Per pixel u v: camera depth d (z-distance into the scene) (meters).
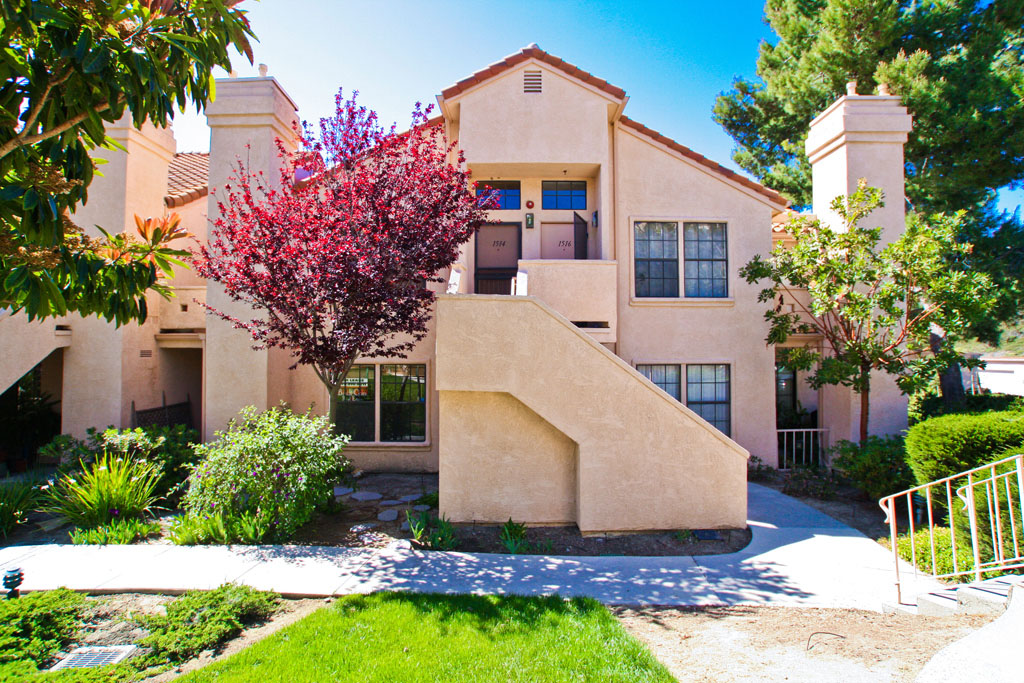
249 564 6.40
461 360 7.60
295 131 11.99
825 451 11.66
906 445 7.41
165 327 12.27
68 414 11.18
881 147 11.16
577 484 7.77
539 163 10.96
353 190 7.91
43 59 3.77
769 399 11.91
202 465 7.74
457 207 8.30
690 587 5.88
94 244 4.67
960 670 3.35
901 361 9.28
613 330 10.12
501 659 4.26
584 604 5.35
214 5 4.34
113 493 7.82
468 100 10.98
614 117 11.71
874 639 4.55
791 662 4.20
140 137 11.84
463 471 7.85
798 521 8.14
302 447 7.64
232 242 8.21
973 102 13.68
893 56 15.47
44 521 8.17
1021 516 5.04
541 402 7.58
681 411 7.70
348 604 5.32
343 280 7.50
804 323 10.94
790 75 18.00
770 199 12.06
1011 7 14.42
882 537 7.40
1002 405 11.52
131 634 4.78
